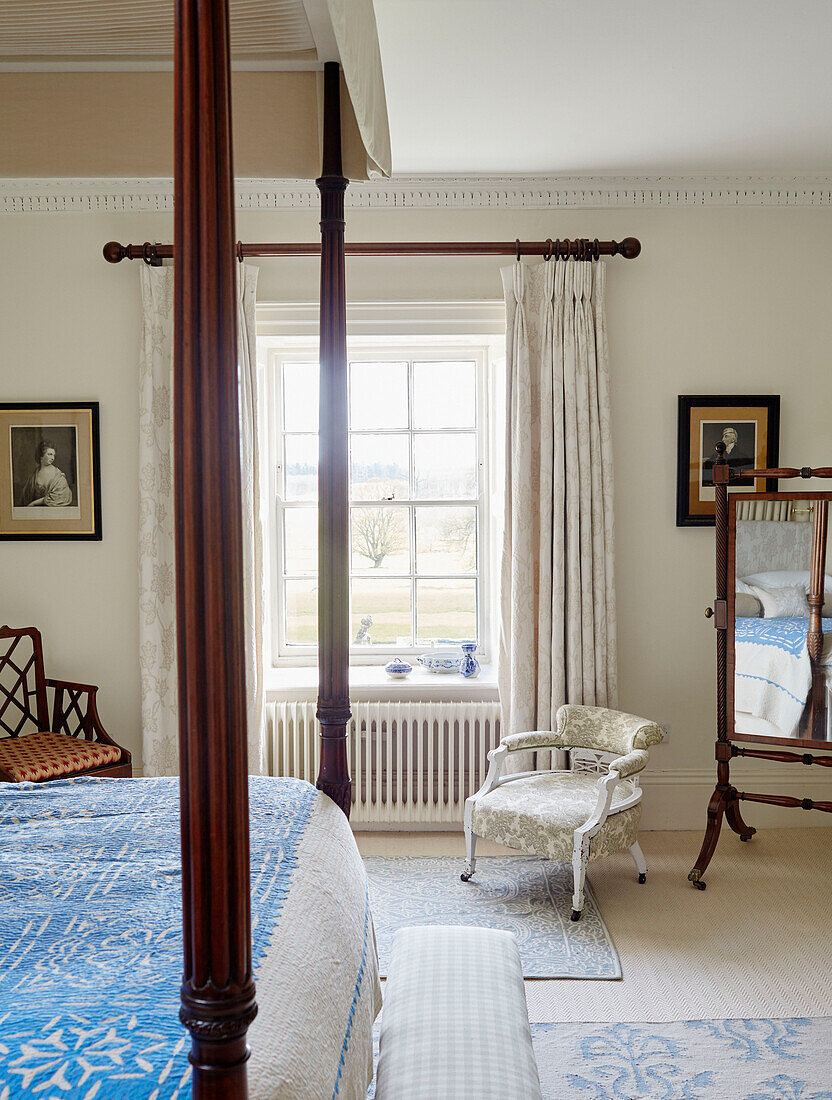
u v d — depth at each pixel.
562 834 3.20
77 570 4.04
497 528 4.37
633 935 3.06
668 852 3.81
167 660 3.94
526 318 3.94
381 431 4.45
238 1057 0.91
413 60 2.85
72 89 2.00
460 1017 1.65
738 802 4.11
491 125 3.40
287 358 4.38
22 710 3.90
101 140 2.02
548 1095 2.20
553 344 3.89
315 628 4.48
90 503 4.01
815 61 2.90
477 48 2.78
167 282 3.87
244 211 4.01
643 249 4.02
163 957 1.41
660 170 3.92
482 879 3.54
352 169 2.25
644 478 4.07
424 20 2.60
